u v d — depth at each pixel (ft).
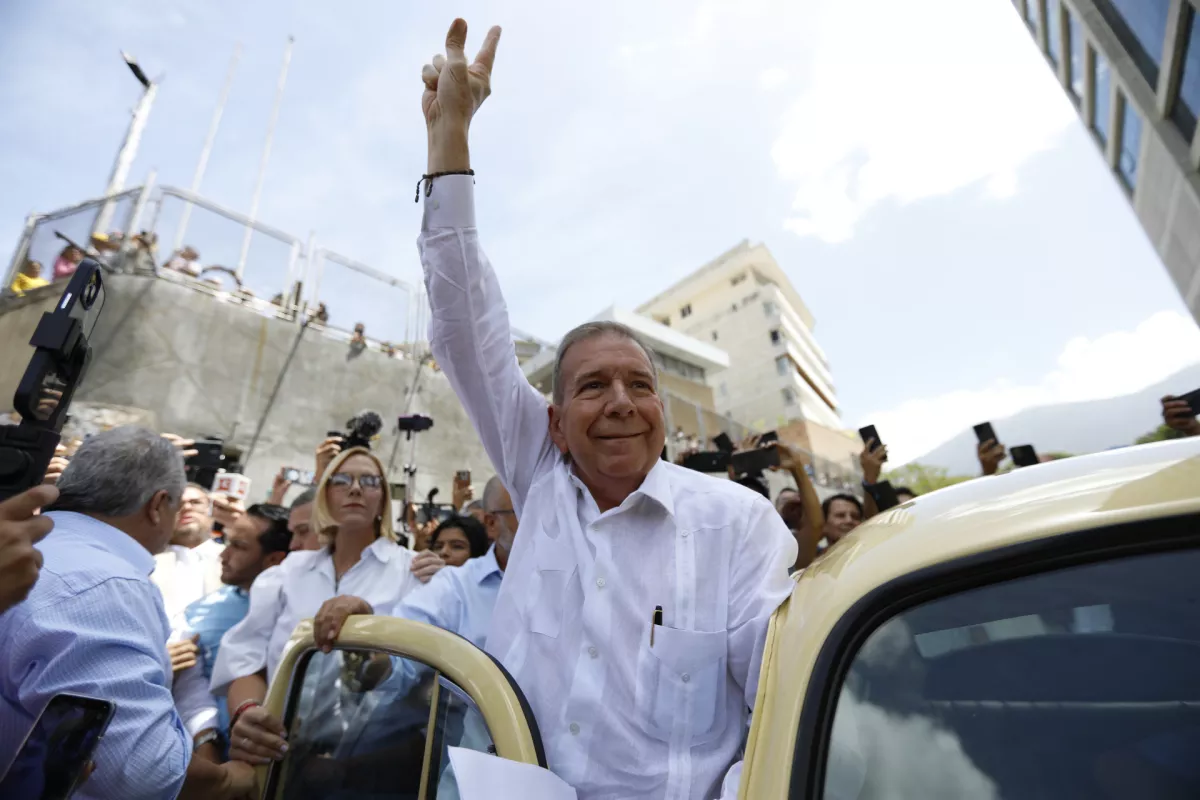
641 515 4.68
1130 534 2.58
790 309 191.21
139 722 4.69
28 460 4.06
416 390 39.83
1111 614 2.55
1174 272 32.19
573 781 3.89
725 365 105.70
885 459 13.50
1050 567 2.69
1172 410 10.79
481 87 5.42
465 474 18.95
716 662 4.09
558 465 5.36
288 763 5.54
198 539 11.83
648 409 4.81
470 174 5.17
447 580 7.83
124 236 31.42
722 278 184.24
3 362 29.53
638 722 3.95
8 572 3.63
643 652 4.13
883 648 2.90
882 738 2.73
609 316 89.40
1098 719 2.46
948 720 2.67
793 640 3.27
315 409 35.19
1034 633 2.65
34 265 32.35
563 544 4.74
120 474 5.74
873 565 3.12
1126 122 31.55
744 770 3.01
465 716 4.41
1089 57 32.81
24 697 4.42
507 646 4.62
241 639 8.36
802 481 12.66
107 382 29.25
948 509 3.18
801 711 2.92
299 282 37.63
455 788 4.23
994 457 12.79
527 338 44.01
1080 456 3.20
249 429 32.63
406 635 5.02
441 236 5.06
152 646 5.17
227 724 8.39
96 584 4.90
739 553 4.50
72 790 3.97
